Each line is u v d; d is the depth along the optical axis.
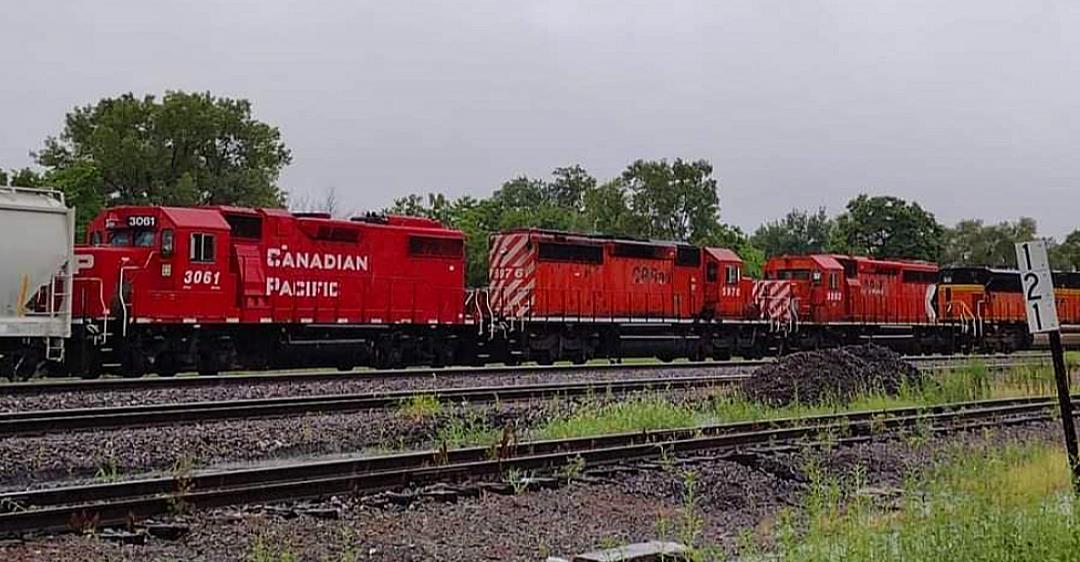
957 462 13.22
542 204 89.12
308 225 28.58
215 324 26.64
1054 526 8.91
